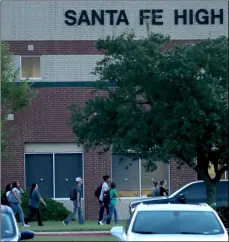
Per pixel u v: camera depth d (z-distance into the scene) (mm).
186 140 60250
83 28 89188
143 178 89125
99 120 64438
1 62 78562
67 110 88500
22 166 87500
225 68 60375
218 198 72188
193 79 59250
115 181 88688
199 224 35500
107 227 65562
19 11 89125
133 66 60562
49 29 89188
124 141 60438
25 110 88000
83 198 87562
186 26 89625
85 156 88188
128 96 62906
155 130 60750
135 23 89125
